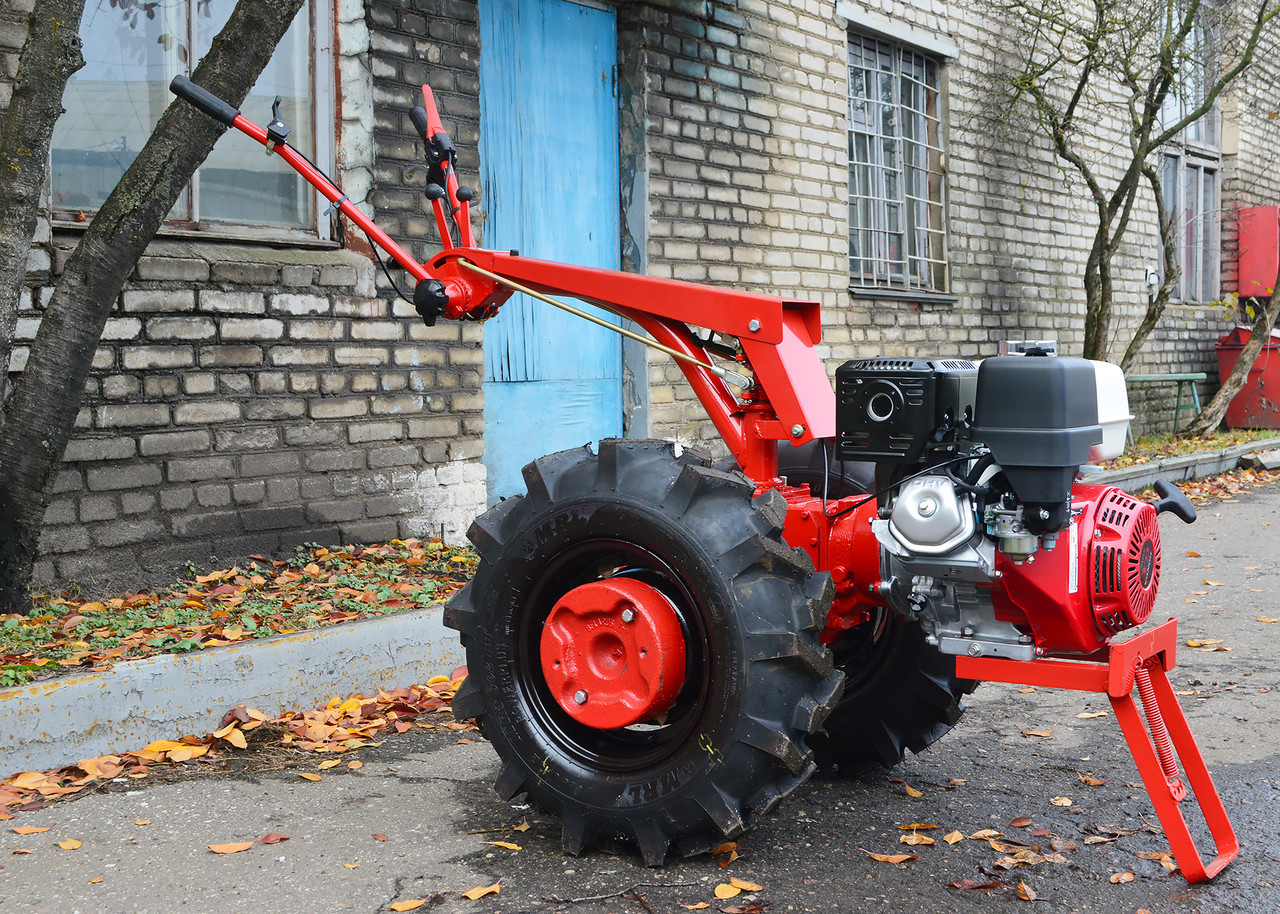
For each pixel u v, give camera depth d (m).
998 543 2.41
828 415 2.70
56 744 3.09
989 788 3.07
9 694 3.01
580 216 6.59
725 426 2.86
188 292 4.62
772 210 7.62
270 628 3.82
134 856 2.57
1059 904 2.34
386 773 3.16
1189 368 13.31
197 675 3.38
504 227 6.14
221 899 2.36
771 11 7.55
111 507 4.42
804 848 2.65
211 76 3.95
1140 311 12.34
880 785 3.11
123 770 3.13
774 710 2.40
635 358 6.84
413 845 2.65
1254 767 3.16
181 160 3.93
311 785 3.06
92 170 4.62
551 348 6.45
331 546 5.15
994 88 9.95
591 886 2.43
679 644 2.52
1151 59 10.17
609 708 2.53
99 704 3.17
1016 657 2.49
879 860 2.56
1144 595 2.47
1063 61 10.71
